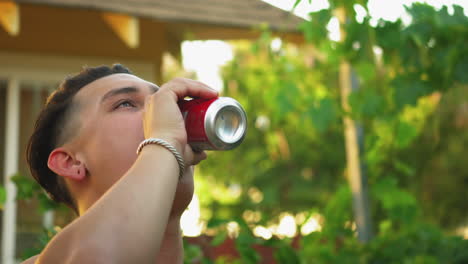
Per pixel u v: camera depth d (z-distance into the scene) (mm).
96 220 1023
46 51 5020
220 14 4777
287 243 2582
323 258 2795
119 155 1277
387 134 3062
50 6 4219
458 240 2842
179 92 1201
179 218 1271
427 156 5246
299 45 5012
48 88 5102
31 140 1470
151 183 1067
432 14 2818
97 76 1454
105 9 4328
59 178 1434
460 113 4570
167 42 5359
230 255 4227
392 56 2926
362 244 2803
